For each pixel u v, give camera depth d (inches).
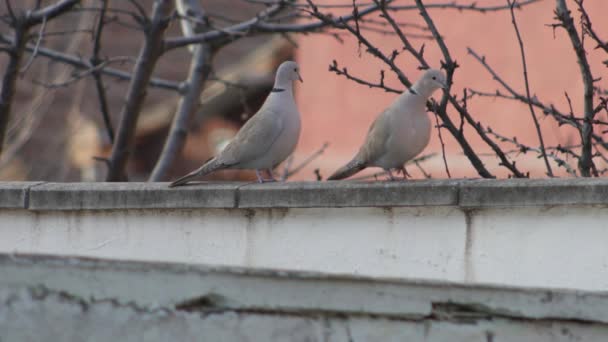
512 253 358.0
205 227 395.5
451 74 419.8
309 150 997.2
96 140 1042.1
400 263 372.5
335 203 374.0
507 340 248.4
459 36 840.9
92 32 653.9
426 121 413.7
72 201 406.6
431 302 248.8
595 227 347.3
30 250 417.7
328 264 379.6
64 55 676.1
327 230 380.8
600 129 713.6
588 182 345.1
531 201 351.3
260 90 1071.6
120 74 683.4
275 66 1050.1
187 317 246.8
